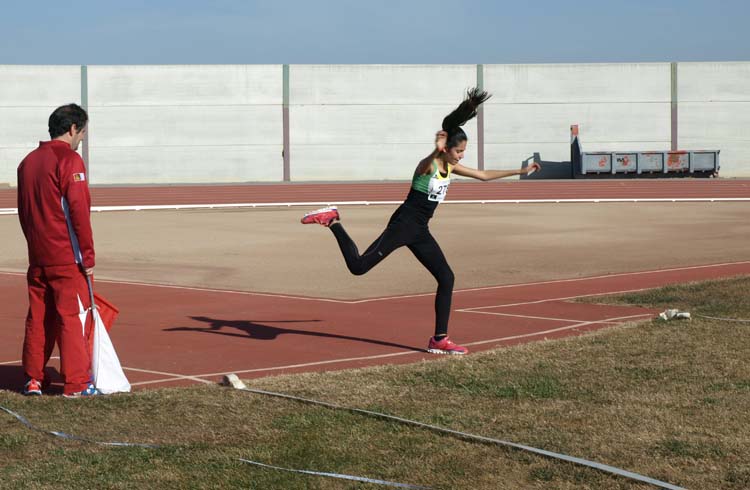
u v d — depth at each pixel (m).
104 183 48.44
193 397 6.15
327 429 5.43
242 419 5.66
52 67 47.72
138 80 48.41
